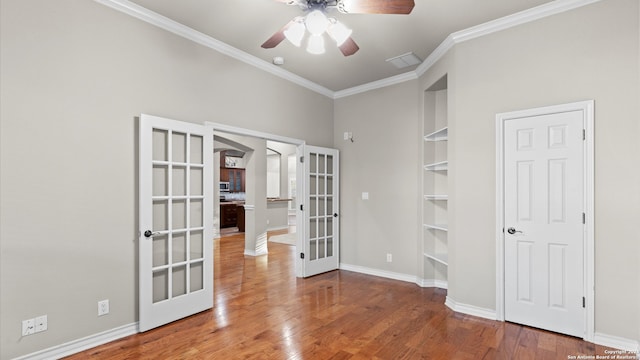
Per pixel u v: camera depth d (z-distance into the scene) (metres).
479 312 3.21
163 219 3.02
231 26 3.19
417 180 4.38
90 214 2.57
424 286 4.18
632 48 2.53
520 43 3.01
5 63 2.19
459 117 3.36
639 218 2.48
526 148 2.97
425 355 2.46
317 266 4.78
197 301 3.24
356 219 5.00
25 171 2.26
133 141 2.84
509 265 3.05
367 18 3.03
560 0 2.75
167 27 3.08
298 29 2.34
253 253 6.09
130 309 2.79
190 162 3.24
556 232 2.82
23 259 2.25
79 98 2.52
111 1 2.69
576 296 2.72
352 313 3.29
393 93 4.63
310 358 2.41
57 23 2.41
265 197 6.38
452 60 3.44
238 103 3.77
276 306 3.47
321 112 5.03
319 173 4.89
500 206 3.09
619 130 2.56
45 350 2.32
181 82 3.21
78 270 2.50
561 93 2.81
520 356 2.44
